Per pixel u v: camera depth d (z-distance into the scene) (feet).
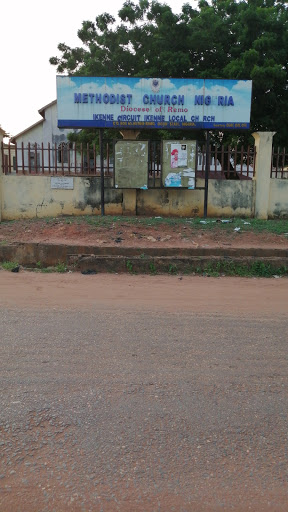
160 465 8.40
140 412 10.16
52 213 38.42
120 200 38.63
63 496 7.57
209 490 7.81
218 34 51.37
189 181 37.22
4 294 20.31
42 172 39.06
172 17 49.08
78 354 13.32
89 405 10.40
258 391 11.37
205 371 12.43
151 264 26.08
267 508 7.46
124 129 37.40
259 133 38.45
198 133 53.42
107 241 28.96
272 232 32.19
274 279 25.54
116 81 35.01
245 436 9.38
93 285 22.75
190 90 35.40
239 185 38.99
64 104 35.01
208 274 25.93
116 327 15.93
